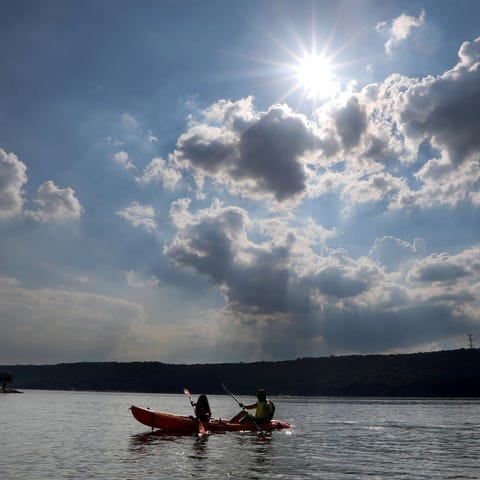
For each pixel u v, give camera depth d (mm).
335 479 11906
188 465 13836
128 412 47062
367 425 31391
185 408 62125
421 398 148875
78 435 22703
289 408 65812
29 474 12227
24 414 40438
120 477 11898
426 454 16750
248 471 12906
